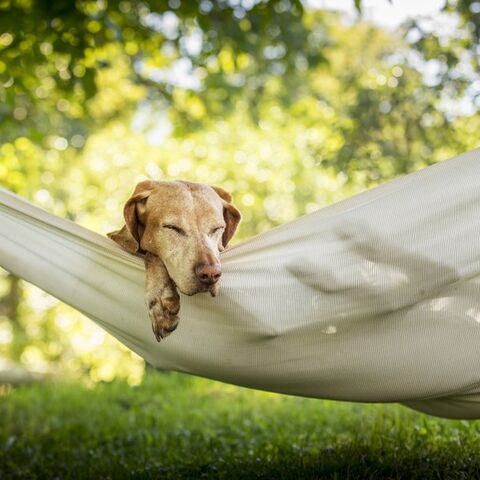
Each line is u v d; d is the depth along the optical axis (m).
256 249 1.46
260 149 5.21
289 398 3.14
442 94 3.13
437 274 1.44
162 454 2.27
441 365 1.49
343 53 4.97
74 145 5.97
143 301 1.51
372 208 1.46
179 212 1.33
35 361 6.71
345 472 1.79
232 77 5.39
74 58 3.06
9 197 1.54
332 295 1.46
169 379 3.91
